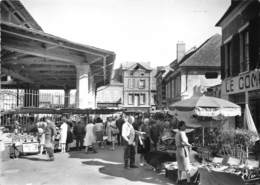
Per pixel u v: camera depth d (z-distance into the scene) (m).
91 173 9.08
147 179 8.30
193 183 7.54
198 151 9.69
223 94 16.98
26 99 21.45
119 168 9.89
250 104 13.43
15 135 13.69
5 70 20.31
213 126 10.28
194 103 8.77
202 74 28.78
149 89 53.72
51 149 11.38
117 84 53.88
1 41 13.40
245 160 8.09
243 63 14.35
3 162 10.91
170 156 9.37
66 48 14.68
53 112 15.48
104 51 14.62
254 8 12.91
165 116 19.36
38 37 12.76
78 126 14.74
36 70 22.61
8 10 18.03
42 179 8.23
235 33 15.06
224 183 6.79
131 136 9.93
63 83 33.62
